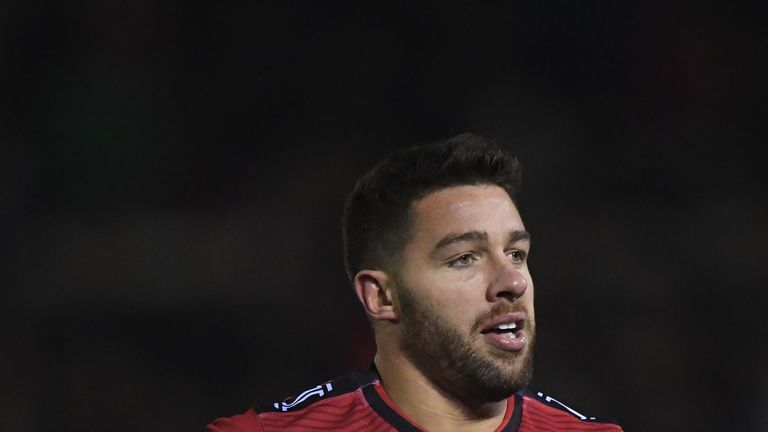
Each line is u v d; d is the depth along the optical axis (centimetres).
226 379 2589
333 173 3000
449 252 809
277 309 2675
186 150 2962
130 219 2800
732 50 3141
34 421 2475
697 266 2806
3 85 2897
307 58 3144
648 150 3080
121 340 2602
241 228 2814
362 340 2602
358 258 870
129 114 2933
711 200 2980
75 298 2634
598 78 3167
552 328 2691
